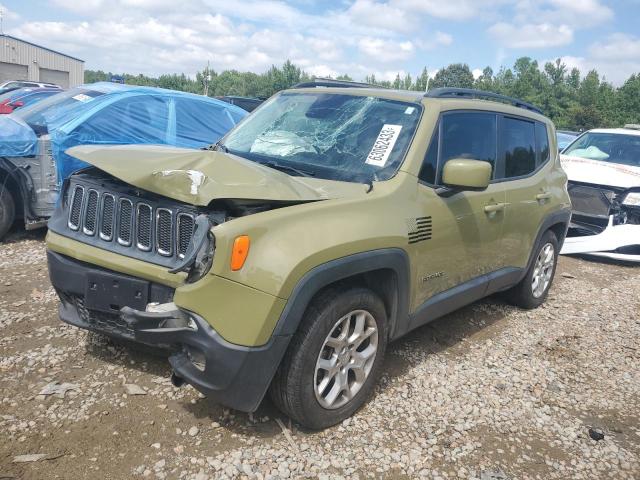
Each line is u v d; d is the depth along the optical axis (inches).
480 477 117.5
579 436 137.2
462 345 182.4
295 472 112.0
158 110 292.5
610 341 199.5
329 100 168.9
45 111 289.6
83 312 132.6
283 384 116.6
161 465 109.3
